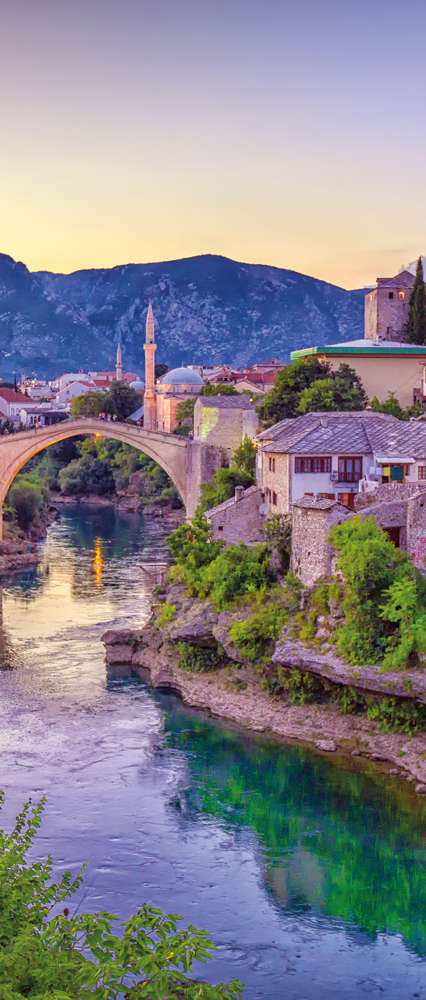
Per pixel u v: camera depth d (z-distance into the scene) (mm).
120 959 21094
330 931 36438
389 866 41000
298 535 61344
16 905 23438
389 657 52156
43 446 116875
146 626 71438
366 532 55875
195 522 73438
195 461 110000
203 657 63375
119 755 51844
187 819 44750
